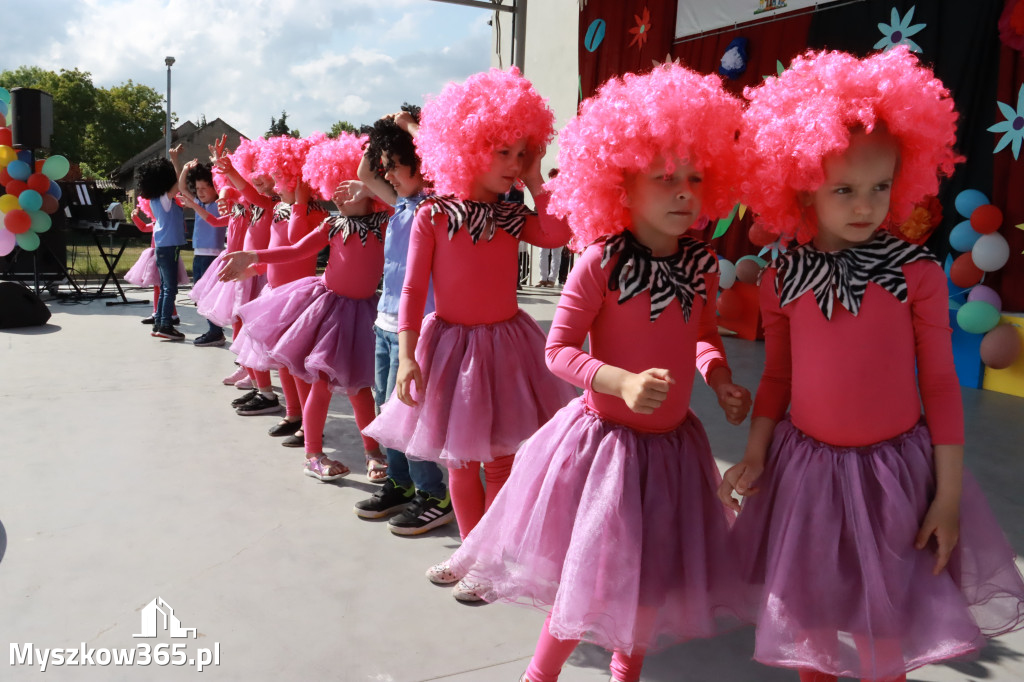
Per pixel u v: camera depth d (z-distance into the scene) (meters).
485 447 2.21
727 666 1.93
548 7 10.66
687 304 1.62
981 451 3.68
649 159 1.50
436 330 2.32
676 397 1.61
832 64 1.44
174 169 6.14
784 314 1.56
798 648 1.40
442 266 2.28
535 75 11.00
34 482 3.04
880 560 1.40
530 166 2.31
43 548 2.47
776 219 1.51
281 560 2.44
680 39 7.34
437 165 2.23
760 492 1.58
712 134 1.52
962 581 1.46
